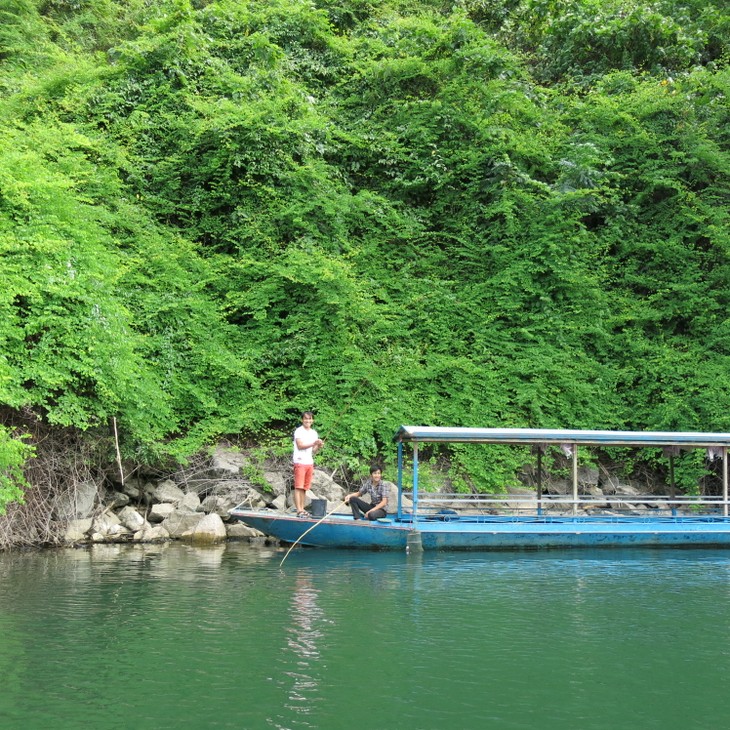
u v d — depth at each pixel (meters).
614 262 18.80
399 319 16.72
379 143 19.09
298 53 21.25
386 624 7.31
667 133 20.08
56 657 6.16
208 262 16.66
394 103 19.80
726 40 23.00
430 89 20.53
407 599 8.41
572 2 23.45
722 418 16.03
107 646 6.46
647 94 20.02
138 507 13.48
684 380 16.84
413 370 15.75
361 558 11.18
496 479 14.66
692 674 5.99
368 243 17.78
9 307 11.72
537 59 23.94
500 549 12.21
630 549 12.53
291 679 5.73
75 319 12.23
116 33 24.66
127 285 15.44
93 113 18.30
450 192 18.97
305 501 13.46
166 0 23.70
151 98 18.53
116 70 18.95
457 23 20.33
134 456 13.30
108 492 13.38
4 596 8.23
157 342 14.91
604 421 16.52
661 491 16.69
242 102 18.42
